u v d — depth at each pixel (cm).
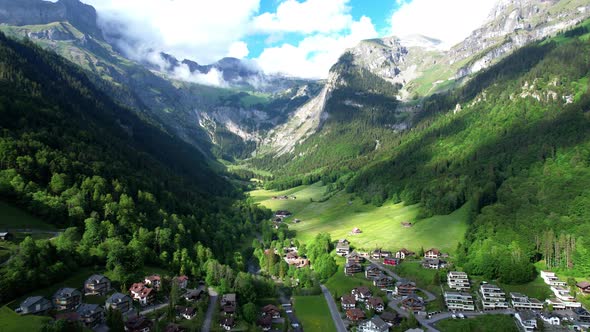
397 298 14575
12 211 14362
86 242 13925
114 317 10575
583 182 17862
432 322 12662
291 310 14175
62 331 9362
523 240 16012
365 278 16650
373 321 12131
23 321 9888
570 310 12750
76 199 15462
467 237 17812
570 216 16338
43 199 14938
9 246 12488
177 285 13425
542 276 14850
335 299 14925
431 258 17075
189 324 11931
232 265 17662
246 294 14250
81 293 11788
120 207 16338
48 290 11594
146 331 11169
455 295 13650
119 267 13312
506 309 13338
